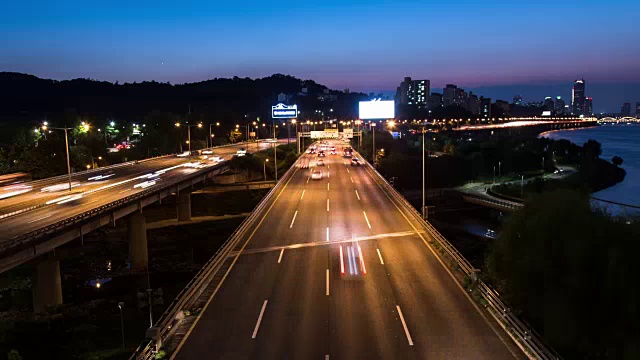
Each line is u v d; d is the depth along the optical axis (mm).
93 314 44344
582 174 155000
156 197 66812
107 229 75250
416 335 23109
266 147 165625
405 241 41094
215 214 95062
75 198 60156
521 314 25172
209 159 122312
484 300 26891
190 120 189625
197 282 29344
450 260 35000
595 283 23688
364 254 37250
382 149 159750
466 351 21500
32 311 46250
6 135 122750
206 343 22469
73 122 133500
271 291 29312
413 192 136875
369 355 21156
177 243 75625
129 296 51375
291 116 174625
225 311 26281
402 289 29438
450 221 114688
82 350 34844
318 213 54219
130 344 35781
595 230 25344
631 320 22047
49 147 94125
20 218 48375
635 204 122750
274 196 66625
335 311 26109
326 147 169875
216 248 73500
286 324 24484
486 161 168125
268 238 42656
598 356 22500
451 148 173625
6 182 80188
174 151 148000
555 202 27984
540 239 26484
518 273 26625
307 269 33625
